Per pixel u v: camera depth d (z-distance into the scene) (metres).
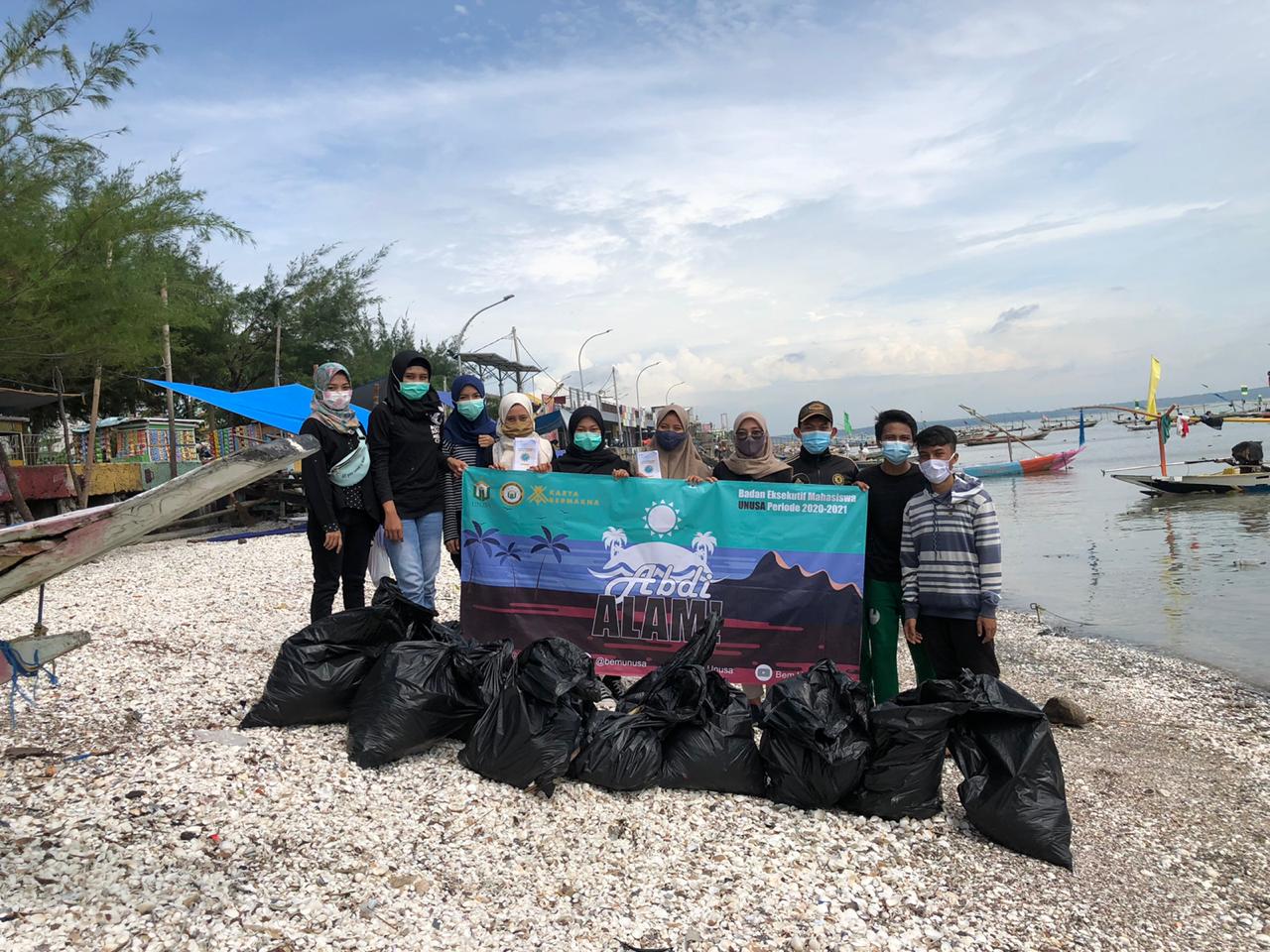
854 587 5.73
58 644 2.75
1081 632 11.49
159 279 12.89
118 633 7.16
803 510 5.81
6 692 5.26
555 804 4.34
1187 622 11.73
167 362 18.00
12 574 2.25
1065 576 15.92
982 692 4.55
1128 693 8.39
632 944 3.29
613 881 3.73
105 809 3.71
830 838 4.26
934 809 4.55
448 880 3.57
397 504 5.90
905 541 5.41
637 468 6.26
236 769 4.25
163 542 15.98
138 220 11.83
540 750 4.42
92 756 4.29
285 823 3.80
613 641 5.91
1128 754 6.40
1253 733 7.06
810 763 4.49
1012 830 4.25
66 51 10.73
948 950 3.45
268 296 28.64
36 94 10.91
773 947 3.36
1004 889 3.96
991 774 4.41
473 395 6.62
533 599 5.98
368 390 19.91
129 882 3.19
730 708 4.82
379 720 4.52
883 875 3.96
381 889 3.42
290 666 4.91
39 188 11.03
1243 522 22.03
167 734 4.67
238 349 28.05
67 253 11.40
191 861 3.40
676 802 4.50
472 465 6.70
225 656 6.45
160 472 18.53
